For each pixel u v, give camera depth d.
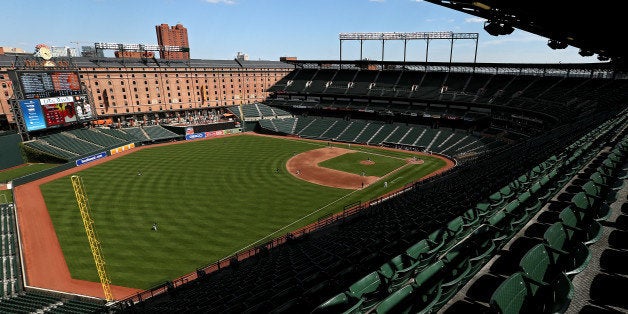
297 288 17.91
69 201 55.97
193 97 133.38
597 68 71.62
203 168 74.50
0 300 31.64
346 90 124.25
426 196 40.25
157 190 60.44
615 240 9.93
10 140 77.75
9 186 64.12
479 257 8.37
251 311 16.70
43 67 86.44
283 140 108.81
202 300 24.73
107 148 88.75
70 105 88.31
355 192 60.25
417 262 10.73
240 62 149.38
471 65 99.44
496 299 6.08
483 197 24.09
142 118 123.25
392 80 119.88
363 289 10.44
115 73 113.88
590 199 11.88
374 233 26.86
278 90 139.25
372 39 117.50
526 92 89.75
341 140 107.62
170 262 37.94
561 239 8.98
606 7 16.58
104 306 28.88
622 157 17.55
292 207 53.00
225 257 38.56
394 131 104.81
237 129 121.31
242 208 52.41
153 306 27.72
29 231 46.16
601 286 7.84
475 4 17.77
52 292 32.94
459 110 100.56
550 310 5.90
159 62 125.81
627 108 42.19
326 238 34.62
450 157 84.69
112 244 42.00
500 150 68.88
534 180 17.89
